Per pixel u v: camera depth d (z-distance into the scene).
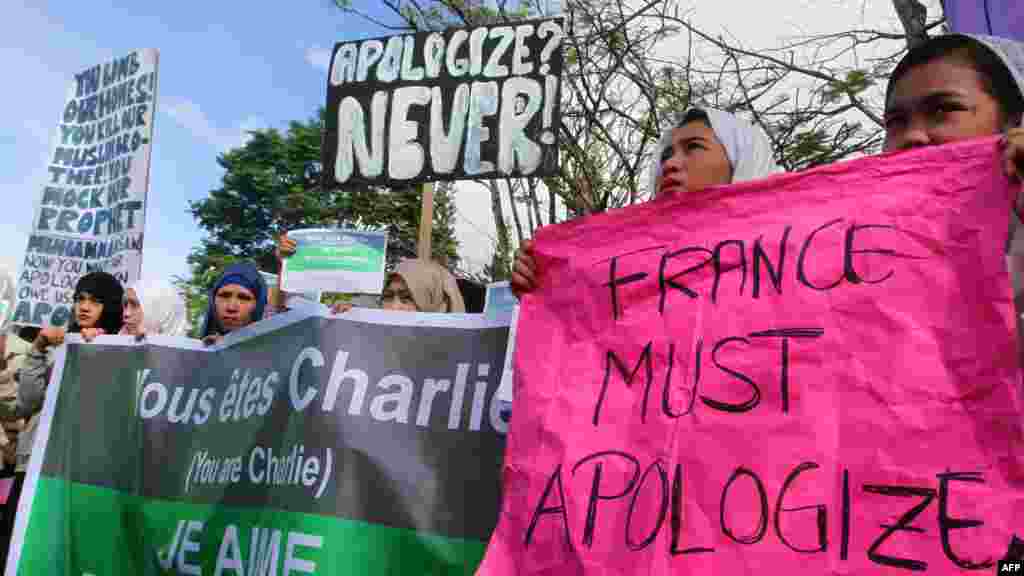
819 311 1.79
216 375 3.24
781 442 1.74
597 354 2.07
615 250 2.12
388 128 4.96
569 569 1.91
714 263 1.96
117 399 3.48
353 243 4.92
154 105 5.80
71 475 3.51
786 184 1.93
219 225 21.94
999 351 1.58
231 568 2.91
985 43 1.89
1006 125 1.86
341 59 5.14
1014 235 1.75
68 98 6.35
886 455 1.63
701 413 1.85
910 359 1.66
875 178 1.82
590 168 9.47
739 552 1.72
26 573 3.47
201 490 3.11
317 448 2.82
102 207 5.94
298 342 3.03
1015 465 1.52
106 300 4.55
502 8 9.62
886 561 1.59
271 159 21.23
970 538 1.53
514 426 2.12
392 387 2.78
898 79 1.96
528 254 2.24
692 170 2.46
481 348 2.70
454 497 2.59
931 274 1.69
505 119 4.82
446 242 12.17
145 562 3.17
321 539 2.71
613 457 1.94
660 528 1.82
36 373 4.18
